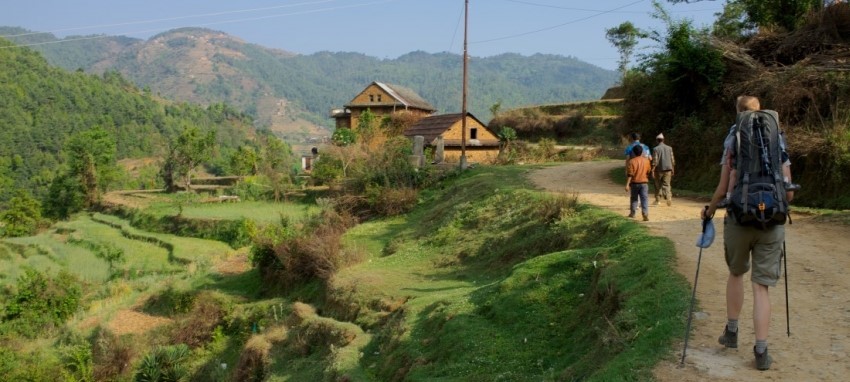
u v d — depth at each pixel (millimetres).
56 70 189750
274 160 61844
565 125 61312
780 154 5473
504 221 19062
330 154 45062
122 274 36125
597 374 6422
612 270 10164
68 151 67938
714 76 20969
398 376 11250
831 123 16500
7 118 146000
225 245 39312
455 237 20375
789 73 18203
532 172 28281
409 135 51188
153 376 20156
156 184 88875
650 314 7789
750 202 5371
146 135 168750
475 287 14836
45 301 29484
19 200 61438
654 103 23812
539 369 8992
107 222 53125
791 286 8383
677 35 22281
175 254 37750
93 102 178000
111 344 23203
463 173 32125
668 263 9766
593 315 9562
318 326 16438
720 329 6758
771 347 6195
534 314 10703
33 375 21484
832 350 6031
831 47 19344
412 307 14195
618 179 24203
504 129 50938
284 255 23500
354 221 28953
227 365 19859
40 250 45094
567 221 15695
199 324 23109
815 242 11125
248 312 22250
